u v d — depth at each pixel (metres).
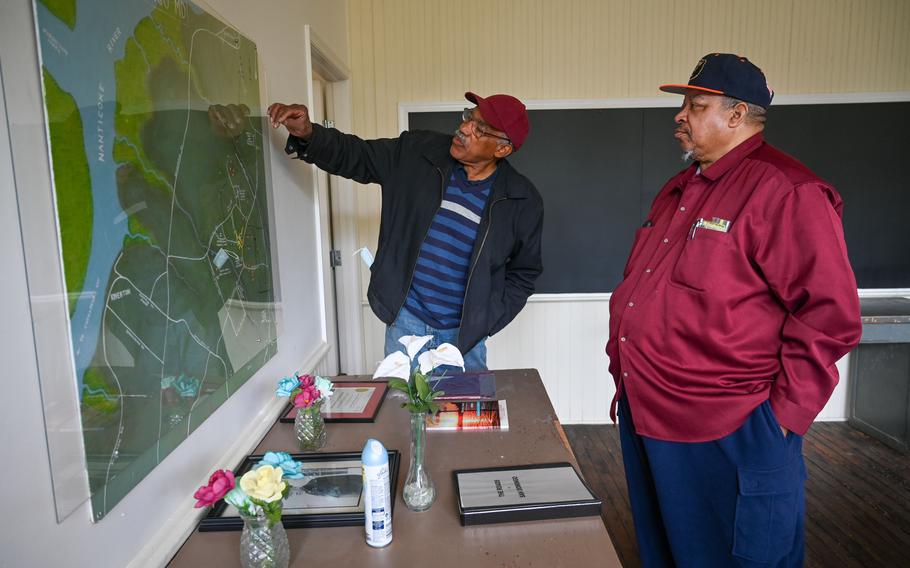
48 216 0.79
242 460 1.35
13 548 0.73
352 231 3.35
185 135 1.18
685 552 1.56
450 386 1.78
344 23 3.11
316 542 1.05
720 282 1.42
